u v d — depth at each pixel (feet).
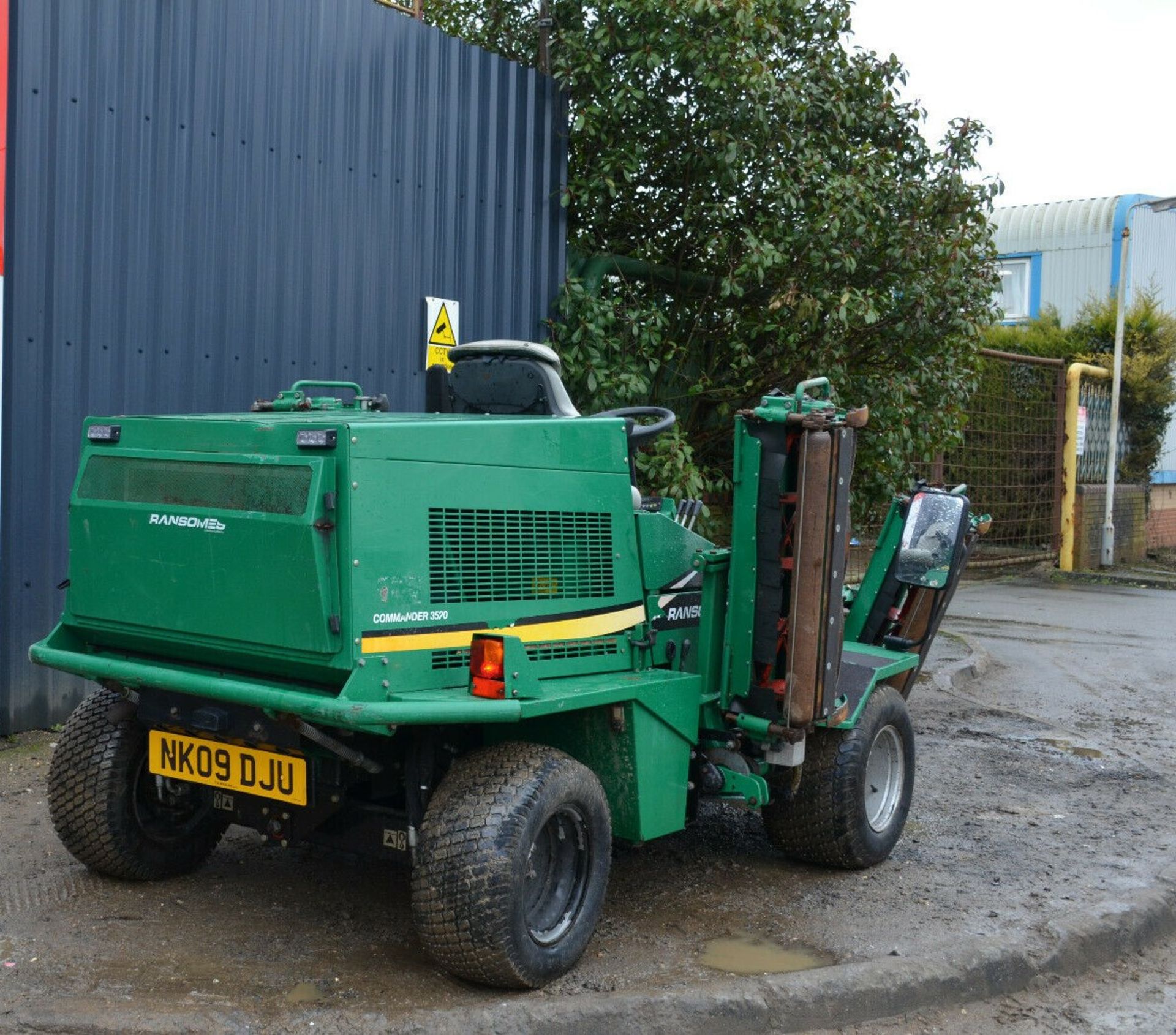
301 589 12.19
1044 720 28.68
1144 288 78.38
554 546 14.28
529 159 31.42
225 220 24.20
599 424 15.10
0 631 21.25
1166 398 70.38
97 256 22.06
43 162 21.15
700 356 35.32
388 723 11.75
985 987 14.15
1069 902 16.38
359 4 26.73
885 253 34.76
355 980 13.15
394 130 27.66
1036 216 80.84
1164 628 44.19
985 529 20.20
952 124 36.19
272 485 12.48
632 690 14.16
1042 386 61.11
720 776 15.97
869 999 13.41
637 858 17.87
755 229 33.60
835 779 16.89
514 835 12.49
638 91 30.96
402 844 13.67
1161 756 25.54
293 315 25.64
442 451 12.96
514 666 12.59
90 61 21.76
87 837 15.16
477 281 30.09
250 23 24.48
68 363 21.75
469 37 36.01
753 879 17.13
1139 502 69.97
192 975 13.14
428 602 12.73
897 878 17.30
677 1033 12.58
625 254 35.22
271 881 16.17
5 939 13.94
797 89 32.22
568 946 13.37
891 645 18.89
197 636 13.16
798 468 15.46
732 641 15.96
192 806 16.10
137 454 13.66
